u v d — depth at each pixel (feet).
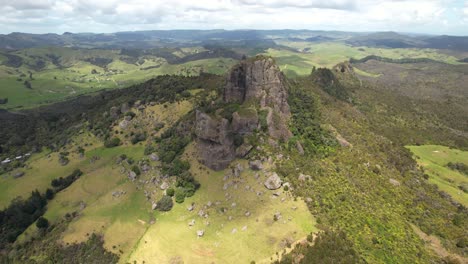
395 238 366.22
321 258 307.78
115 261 380.37
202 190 447.42
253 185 418.31
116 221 440.04
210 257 355.15
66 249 416.87
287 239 340.80
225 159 459.32
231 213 400.06
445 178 619.67
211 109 531.91
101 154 609.83
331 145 524.52
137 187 497.05
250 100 518.78
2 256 445.37
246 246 352.90
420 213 445.78
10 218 500.33
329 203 383.65
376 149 600.80
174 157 517.96
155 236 399.24
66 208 497.05
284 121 508.94
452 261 362.12
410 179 548.31
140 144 604.08
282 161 437.17
